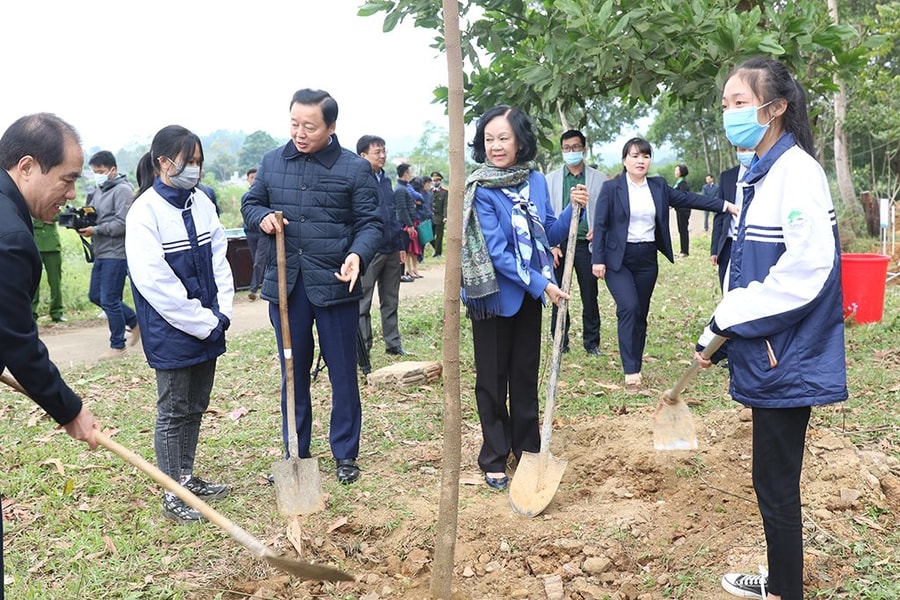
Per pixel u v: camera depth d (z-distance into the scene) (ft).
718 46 17.21
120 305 26.58
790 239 8.34
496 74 20.24
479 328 13.97
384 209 23.21
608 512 12.59
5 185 7.34
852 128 67.77
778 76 8.73
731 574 10.41
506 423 14.80
